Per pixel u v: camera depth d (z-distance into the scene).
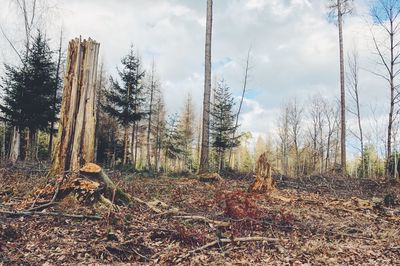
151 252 7.04
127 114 33.12
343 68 24.45
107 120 36.97
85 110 10.31
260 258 7.03
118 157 36.97
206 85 17.84
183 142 49.41
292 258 7.04
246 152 65.06
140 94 34.62
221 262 6.68
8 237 7.06
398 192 15.87
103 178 9.35
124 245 7.02
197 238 7.59
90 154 10.30
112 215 8.20
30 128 28.67
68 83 10.36
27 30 22.31
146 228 7.91
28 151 27.69
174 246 7.32
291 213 10.13
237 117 35.66
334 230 8.90
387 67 21.47
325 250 7.55
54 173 10.05
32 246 6.85
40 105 28.16
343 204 12.22
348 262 6.93
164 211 9.26
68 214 8.19
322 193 15.30
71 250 6.74
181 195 11.70
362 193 15.75
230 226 8.49
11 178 11.38
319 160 51.78
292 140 56.59
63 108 10.30
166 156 46.47
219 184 15.03
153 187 12.59
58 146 10.18
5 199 9.25
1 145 34.41
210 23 18.25
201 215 9.19
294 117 56.47
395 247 7.79
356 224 9.69
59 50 30.34
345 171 22.86
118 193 9.41
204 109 17.72
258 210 9.31
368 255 7.35
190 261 6.71
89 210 8.48
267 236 8.26
